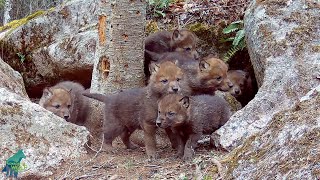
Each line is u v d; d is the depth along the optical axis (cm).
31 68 1488
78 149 933
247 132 935
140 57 1170
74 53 1423
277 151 628
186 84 1127
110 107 1051
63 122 952
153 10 1460
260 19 1138
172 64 1105
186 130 962
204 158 878
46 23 1505
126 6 1139
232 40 1375
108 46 1167
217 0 1450
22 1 2675
